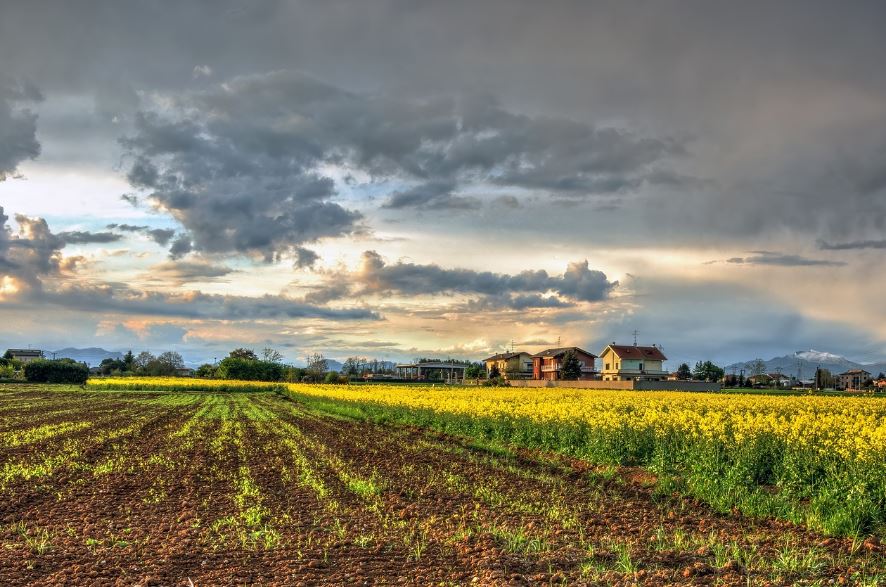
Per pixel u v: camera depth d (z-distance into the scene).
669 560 11.28
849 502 13.48
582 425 24.42
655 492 17.59
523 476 20.36
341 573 10.98
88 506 16.05
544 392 53.44
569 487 18.64
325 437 32.03
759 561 11.09
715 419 23.41
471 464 22.91
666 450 20.20
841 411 31.48
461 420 32.72
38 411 48.69
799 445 17.34
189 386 95.12
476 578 10.50
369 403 47.28
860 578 10.24
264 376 128.75
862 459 15.44
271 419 43.59
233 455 25.20
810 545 12.42
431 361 170.25
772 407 33.38
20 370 120.44
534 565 11.17
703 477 17.45
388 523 14.34
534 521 14.52
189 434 33.00
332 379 111.88
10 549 12.35
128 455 25.09
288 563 11.52
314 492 17.72
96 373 156.50
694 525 14.30
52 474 20.33
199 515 15.17
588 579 10.28
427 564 11.43
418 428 36.91
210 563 11.53
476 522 14.36
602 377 118.06
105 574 10.95
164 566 11.34
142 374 152.62
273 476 20.31
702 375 126.81
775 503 15.24
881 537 12.88
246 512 15.07
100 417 43.50
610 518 14.92
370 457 24.75
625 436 21.81
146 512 15.50
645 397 44.41
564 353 123.19
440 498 16.91
